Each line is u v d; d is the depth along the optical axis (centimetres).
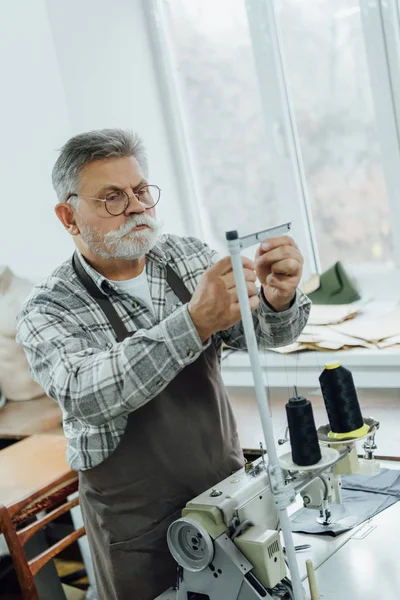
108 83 337
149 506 176
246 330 128
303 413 137
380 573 150
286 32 318
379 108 301
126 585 180
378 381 274
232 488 154
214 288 145
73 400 155
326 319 304
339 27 305
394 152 304
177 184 360
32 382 347
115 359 151
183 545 151
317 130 323
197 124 353
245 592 144
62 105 338
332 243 332
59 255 361
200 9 337
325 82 315
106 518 179
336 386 145
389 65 294
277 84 323
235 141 346
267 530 147
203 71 345
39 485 250
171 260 190
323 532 170
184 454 175
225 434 183
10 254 372
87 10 329
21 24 336
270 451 130
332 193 326
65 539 253
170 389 175
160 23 346
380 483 189
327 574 154
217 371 186
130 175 169
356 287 318
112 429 170
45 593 282
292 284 161
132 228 169
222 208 359
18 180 361
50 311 172
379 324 293
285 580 151
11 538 235
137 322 179
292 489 133
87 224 171
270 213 346
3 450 288
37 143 350
